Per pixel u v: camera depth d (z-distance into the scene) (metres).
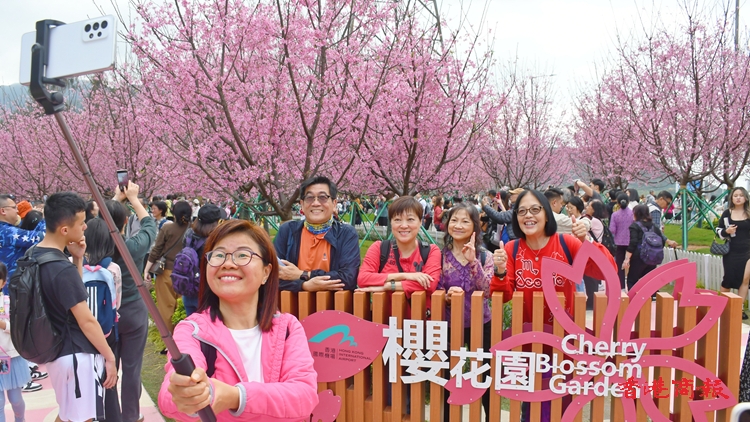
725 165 12.36
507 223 7.31
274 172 7.17
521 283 3.39
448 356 3.20
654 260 7.53
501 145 16.05
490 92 8.73
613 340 3.02
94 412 2.98
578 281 2.88
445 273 3.51
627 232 8.46
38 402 4.48
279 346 1.96
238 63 7.12
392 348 3.12
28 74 1.32
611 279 2.85
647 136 12.62
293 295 3.35
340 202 22.17
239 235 1.98
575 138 18.67
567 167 22.33
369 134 8.21
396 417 3.16
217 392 1.57
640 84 12.64
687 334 2.85
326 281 3.24
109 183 14.97
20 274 2.82
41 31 1.33
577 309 2.91
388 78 7.76
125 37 6.45
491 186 23.78
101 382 3.04
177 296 6.98
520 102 16.02
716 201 12.98
